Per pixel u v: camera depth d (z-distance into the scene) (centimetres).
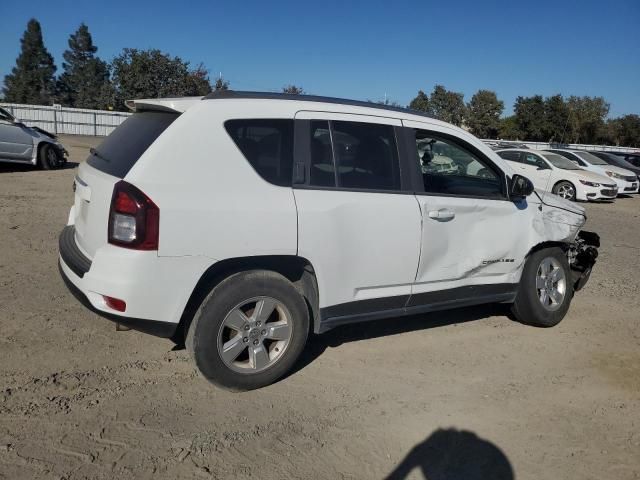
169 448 308
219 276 360
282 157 372
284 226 360
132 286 326
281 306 375
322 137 391
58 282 555
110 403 348
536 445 344
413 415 366
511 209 486
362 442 331
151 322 337
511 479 309
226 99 364
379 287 415
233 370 366
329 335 488
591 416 384
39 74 8038
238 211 346
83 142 2967
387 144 421
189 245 334
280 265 383
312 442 327
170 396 363
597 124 5241
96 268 334
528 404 393
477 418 369
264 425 340
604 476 319
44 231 761
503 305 611
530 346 498
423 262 431
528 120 5072
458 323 544
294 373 411
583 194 1712
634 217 1454
